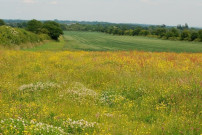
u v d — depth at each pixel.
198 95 11.90
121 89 13.48
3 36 37.81
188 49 64.06
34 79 15.61
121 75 16.70
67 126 8.02
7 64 20.06
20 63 21.27
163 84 13.75
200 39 113.12
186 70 18.30
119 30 192.38
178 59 25.33
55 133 6.96
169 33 136.62
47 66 20.30
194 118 9.66
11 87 13.28
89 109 10.48
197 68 19.11
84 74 17.41
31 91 13.01
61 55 29.06
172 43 95.25
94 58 25.58
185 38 122.12
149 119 9.72
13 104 10.30
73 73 17.77
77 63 22.34
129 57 25.27
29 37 51.62
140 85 13.80
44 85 13.76
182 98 11.60
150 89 13.23
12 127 6.85
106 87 14.20
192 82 13.74
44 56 27.30
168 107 10.91
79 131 7.98
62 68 19.83
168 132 8.09
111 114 9.81
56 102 11.23
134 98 12.53
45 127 7.35
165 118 9.69
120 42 95.31
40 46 52.41
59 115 9.09
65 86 14.05
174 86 13.23
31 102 10.92
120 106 11.26
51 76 16.34
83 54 30.56
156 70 18.22
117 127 8.38
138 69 18.75
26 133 6.55
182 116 9.77
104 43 85.81
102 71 17.92
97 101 12.01
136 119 9.75
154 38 143.75
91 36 146.25
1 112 9.02
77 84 14.47
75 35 155.00
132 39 124.19
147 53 33.19
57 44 66.06
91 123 8.35
